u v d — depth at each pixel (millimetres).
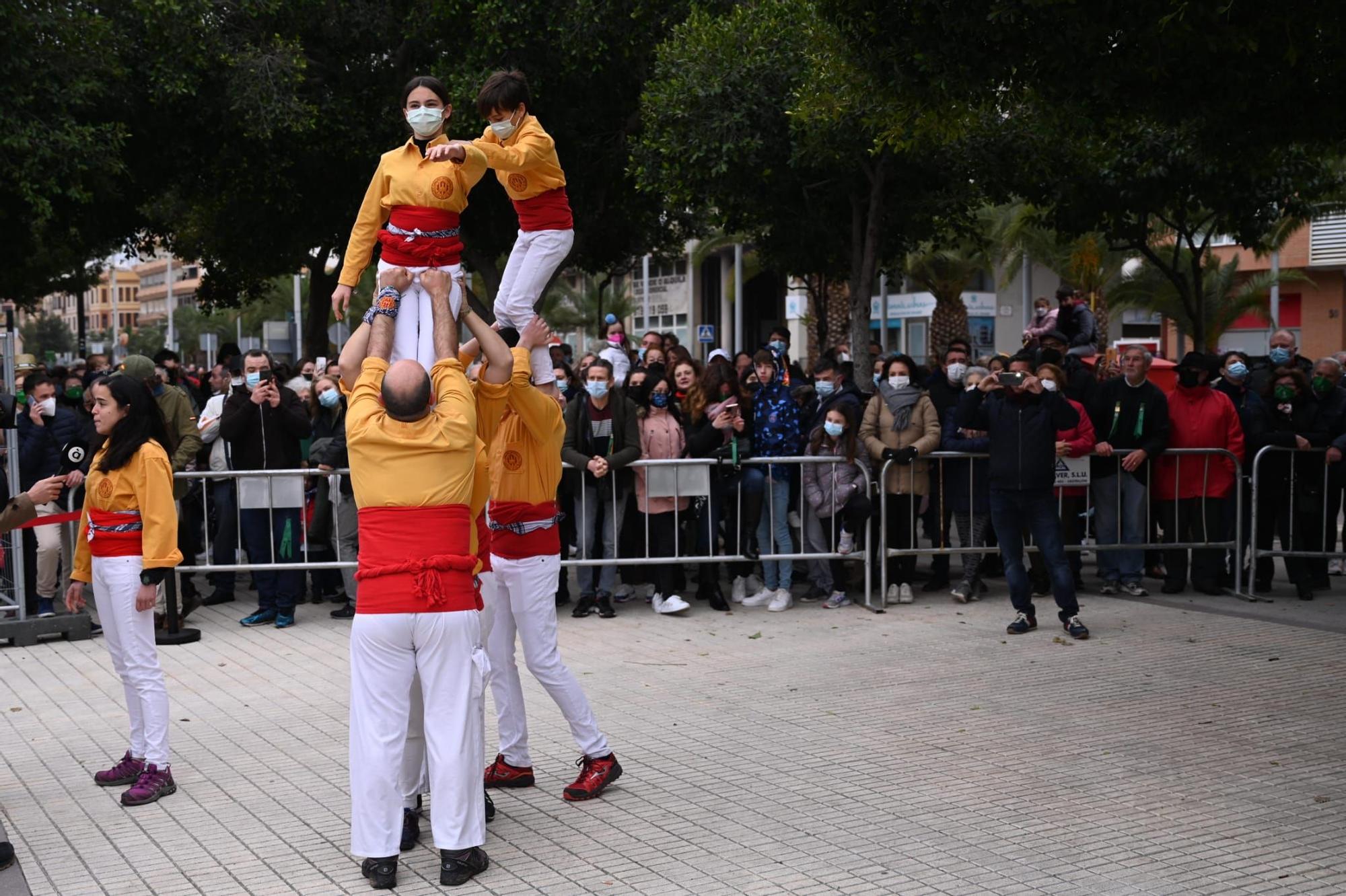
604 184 18203
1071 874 4777
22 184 14773
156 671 5984
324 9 16969
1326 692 7520
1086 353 14016
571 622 9906
